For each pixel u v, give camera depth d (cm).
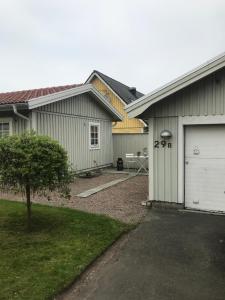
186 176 723
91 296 341
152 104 710
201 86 681
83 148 1325
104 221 599
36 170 507
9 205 723
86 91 1270
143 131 1978
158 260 433
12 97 1092
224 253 456
